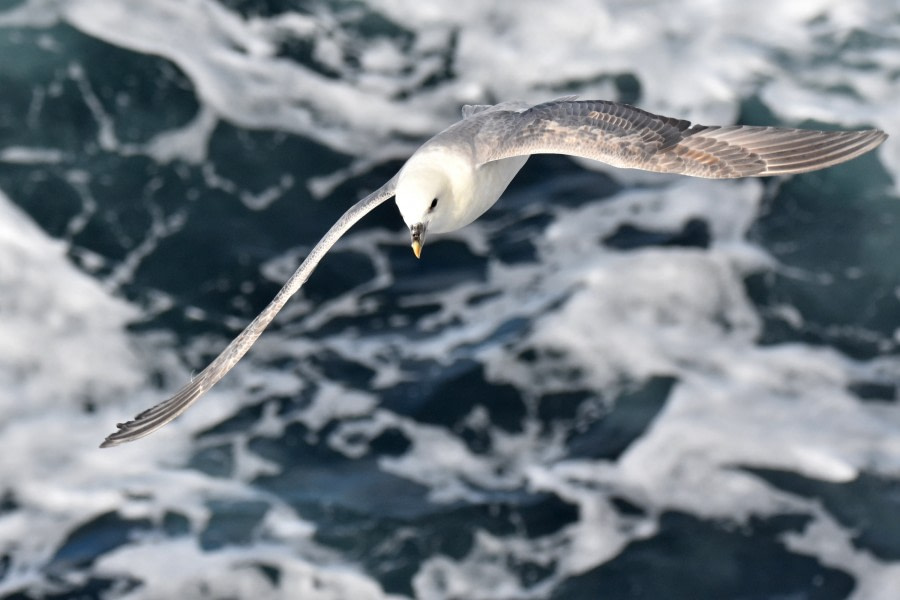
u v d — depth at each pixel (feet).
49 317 51.90
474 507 47.19
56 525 46.78
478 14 62.23
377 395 50.57
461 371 50.90
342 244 55.21
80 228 54.29
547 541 46.37
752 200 56.03
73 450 48.78
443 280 54.19
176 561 45.70
